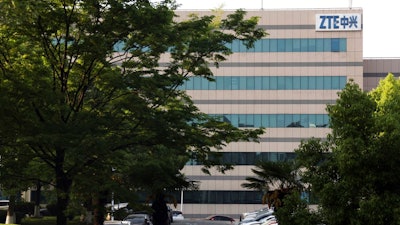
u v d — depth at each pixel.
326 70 84.62
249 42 24.48
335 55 84.62
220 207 84.19
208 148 24.80
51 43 22.23
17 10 18.12
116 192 20.78
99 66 22.77
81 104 22.20
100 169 21.30
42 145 20.73
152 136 22.00
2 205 60.78
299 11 85.31
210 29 24.25
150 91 21.70
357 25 84.44
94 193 21.42
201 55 23.50
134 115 21.59
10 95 19.73
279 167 25.44
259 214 44.53
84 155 19.88
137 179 22.27
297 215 17.72
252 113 85.00
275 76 85.25
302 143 18.72
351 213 16.56
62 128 19.48
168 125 22.00
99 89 22.34
